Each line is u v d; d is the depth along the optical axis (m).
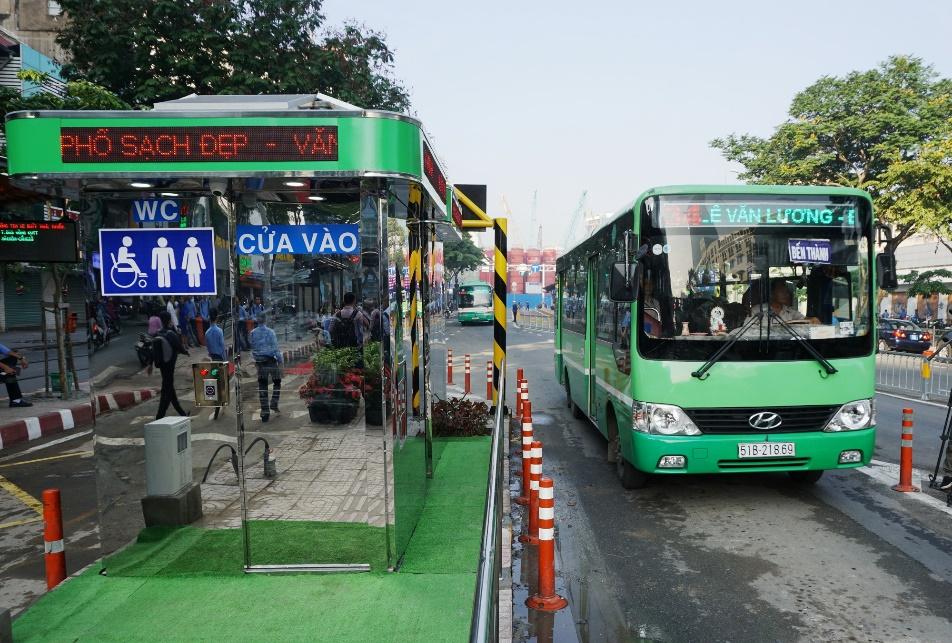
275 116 4.11
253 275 4.50
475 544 4.98
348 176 4.12
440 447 8.43
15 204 8.90
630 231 6.06
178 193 4.50
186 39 13.56
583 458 8.48
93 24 13.47
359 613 3.90
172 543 4.57
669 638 4.00
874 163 23.83
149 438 4.57
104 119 4.15
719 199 6.12
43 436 10.72
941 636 3.96
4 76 17.02
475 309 44.06
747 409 5.95
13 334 26.22
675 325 6.01
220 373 4.51
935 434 9.72
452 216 7.57
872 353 6.09
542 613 4.32
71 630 3.77
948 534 5.61
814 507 6.37
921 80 23.34
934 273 27.52
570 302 11.45
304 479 4.48
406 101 16.64
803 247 6.11
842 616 4.22
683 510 6.36
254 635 3.67
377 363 4.42
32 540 6.02
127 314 4.55
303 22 14.44
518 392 10.93
